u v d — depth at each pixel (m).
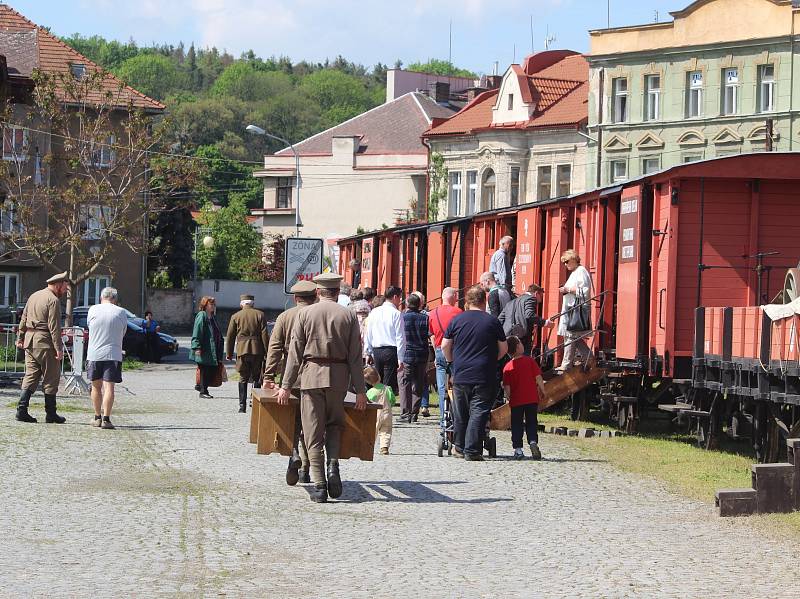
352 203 93.94
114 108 56.81
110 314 22.80
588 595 10.03
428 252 39.88
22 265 68.50
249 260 105.06
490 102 76.56
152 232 95.00
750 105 58.47
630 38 62.94
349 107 187.25
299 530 12.84
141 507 14.02
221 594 9.88
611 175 64.31
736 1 58.81
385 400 19.56
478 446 18.88
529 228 30.23
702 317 20.62
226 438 21.42
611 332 25.16
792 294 17.77
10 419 23.75
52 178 62.97
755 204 21.89
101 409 22.98
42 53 71.75
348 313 14.86
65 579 10.28
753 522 13.52
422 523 13.43
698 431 21.31
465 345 18.94
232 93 190.25
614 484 16.55
